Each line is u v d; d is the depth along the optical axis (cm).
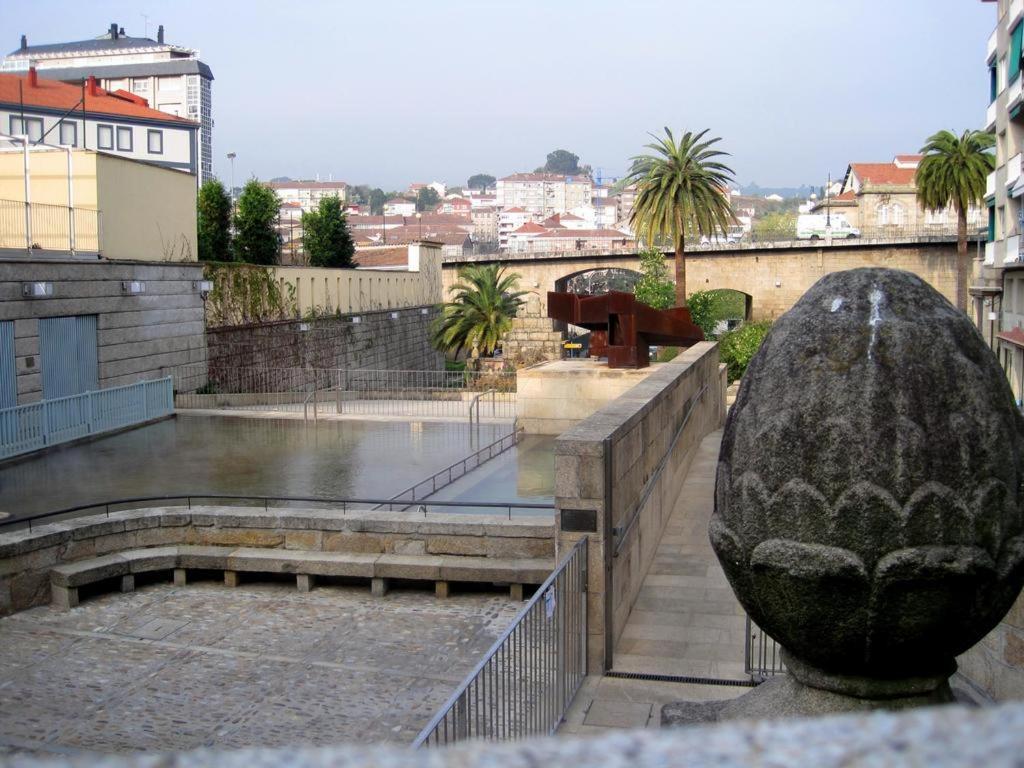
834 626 402
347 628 1418
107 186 3036
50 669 1256
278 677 1236
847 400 395
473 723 629
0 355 2419
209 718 1117
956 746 91
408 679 1235
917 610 390
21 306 2492
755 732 100
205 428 2730
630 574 1139
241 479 2008
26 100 6238
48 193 2989
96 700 1162
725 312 11325
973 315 6612
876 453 388
